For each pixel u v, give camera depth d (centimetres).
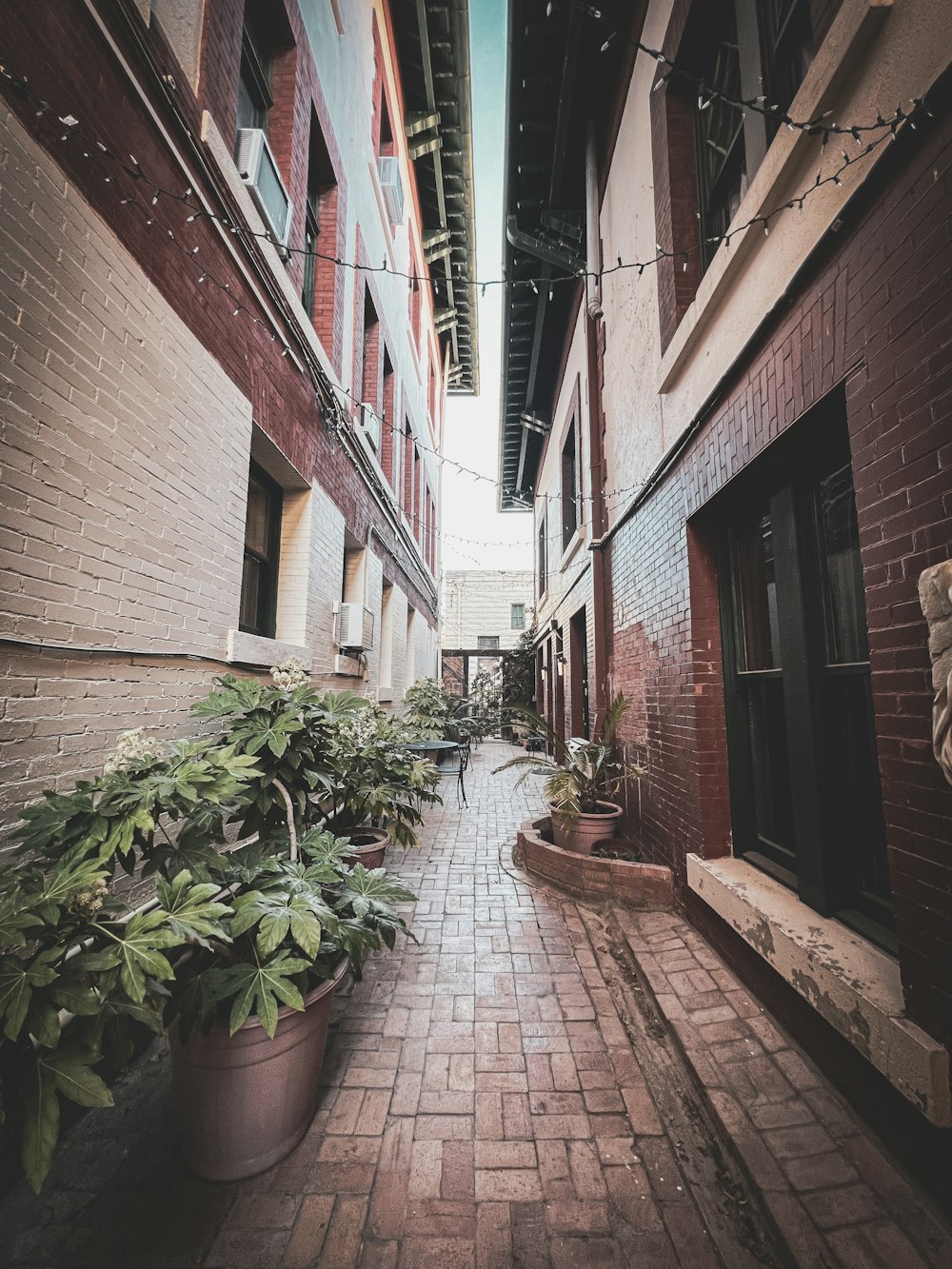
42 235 183
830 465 246
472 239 1177
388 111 776
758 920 243
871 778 224
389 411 827
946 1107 148
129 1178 173
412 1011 261
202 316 285
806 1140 180
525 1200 168
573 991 278
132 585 231
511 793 842
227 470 310
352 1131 192
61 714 194
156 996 147
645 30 429
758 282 259
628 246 487
